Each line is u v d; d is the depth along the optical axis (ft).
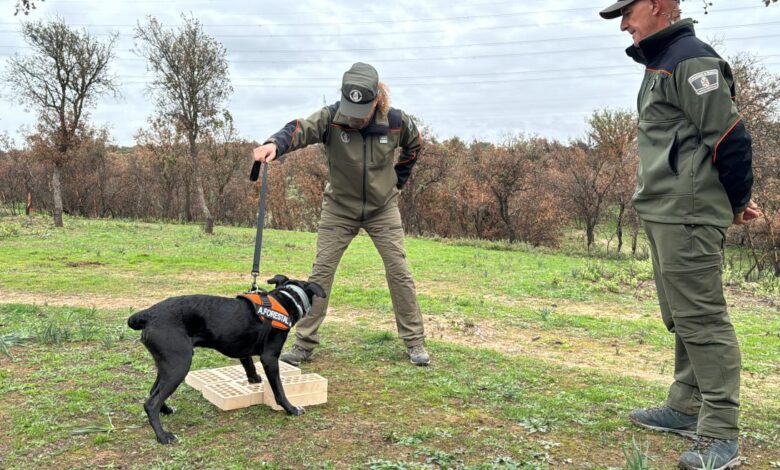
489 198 83.66
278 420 11.94
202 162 106.73
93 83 76.28
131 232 70.54
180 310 11.10
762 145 51.31
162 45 67.87
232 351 11.72
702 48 10.03
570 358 19.75
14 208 108.68
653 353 20.99
